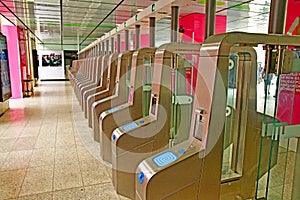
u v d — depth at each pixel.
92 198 2.68
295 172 1.77
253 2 5.94
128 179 2.67
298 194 1.81
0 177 3.10
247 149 1.56
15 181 3.01
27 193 2.75
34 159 3.65
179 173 1.40
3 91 6.39
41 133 4.94
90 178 3.10
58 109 7.29
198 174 1.42
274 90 1.53
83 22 9.49
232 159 1.55
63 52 18.33
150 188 1.40
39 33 12.81
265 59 1.36
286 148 1.70
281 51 1.33
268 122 1.57
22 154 3.84
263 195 1.70
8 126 5.44
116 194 2.75
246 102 1.47
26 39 10.86
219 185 1.49
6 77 6.80
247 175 1.59
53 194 2.74
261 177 1.66
